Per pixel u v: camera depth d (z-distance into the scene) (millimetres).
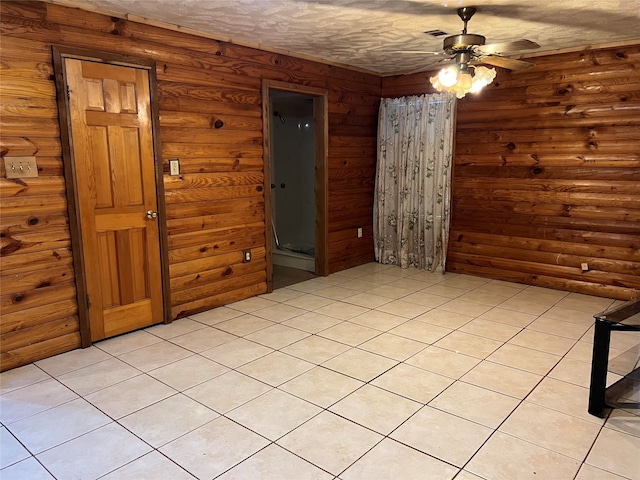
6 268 2918
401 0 2955
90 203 3248
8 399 2629
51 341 3166
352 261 5715
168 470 2037
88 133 3184
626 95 4168
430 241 5469
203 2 2998
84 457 2127
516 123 4777
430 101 5266
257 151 4348
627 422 2385
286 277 5258
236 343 3395
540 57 4531
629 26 3586
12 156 2871
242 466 2057
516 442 2221
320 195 5156
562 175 4594
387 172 5703
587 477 1979
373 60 4820
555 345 3342
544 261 4801
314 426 2354
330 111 5043
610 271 4441
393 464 2064
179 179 3756
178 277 3861
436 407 2525
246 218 4344
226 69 3967
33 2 2865
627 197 4281
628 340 3414
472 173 5141
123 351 3262
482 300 4391
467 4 3033
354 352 3227
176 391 2709
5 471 2035
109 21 3211
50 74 2977
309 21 3416
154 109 3502
